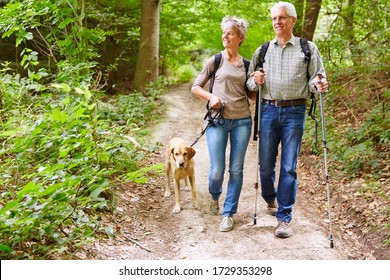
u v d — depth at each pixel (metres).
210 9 11.84
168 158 4.50
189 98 10.55
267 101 3.64
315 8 8.47
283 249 3.48
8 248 2.54
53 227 2.98
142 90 9.69
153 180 4.99
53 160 3.79
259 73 3.51
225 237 3.71
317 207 4.52
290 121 3.56
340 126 6.38
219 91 3.70
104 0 10.37
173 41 13.32
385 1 7.17
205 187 4.85
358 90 6.88
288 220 3.68
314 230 3.85
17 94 4.89
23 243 2.96
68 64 4.54
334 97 7.23
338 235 3.88
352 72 7.53
